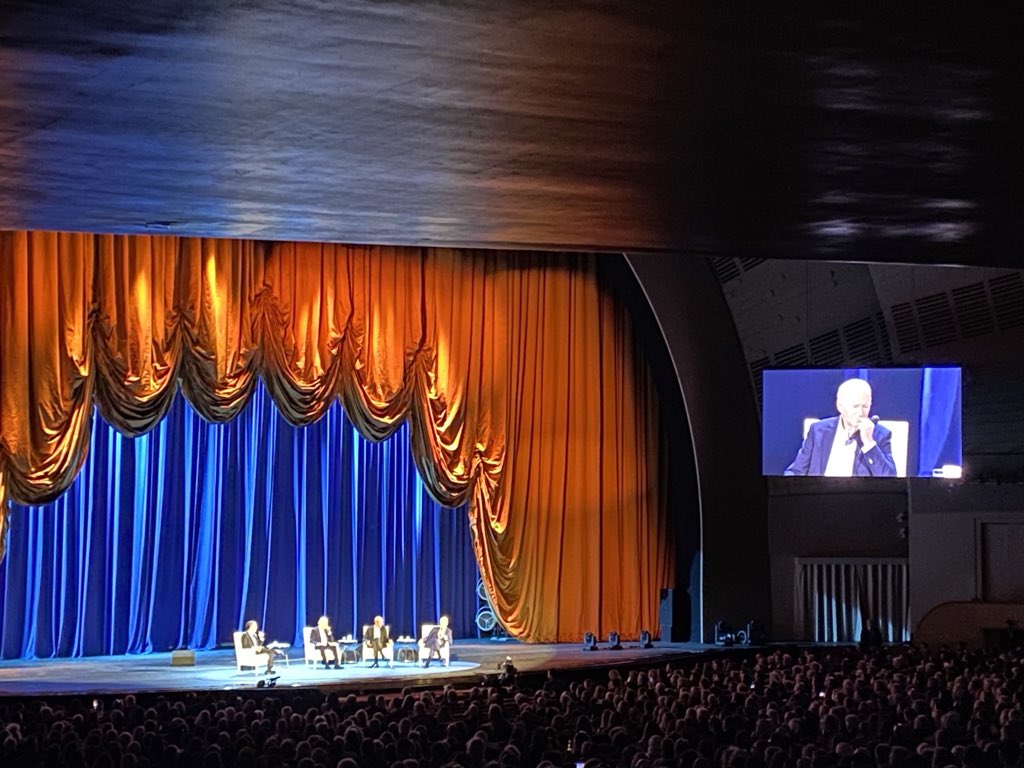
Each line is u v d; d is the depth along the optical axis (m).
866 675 14.04
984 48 5.98
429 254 21.67
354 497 21.77
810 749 8.12
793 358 22.42
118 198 8.97
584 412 22.77
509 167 8.17
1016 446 21.17
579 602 22.48
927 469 20.23
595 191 8.85
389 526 22.03
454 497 21.81
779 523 23.00
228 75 6.30
